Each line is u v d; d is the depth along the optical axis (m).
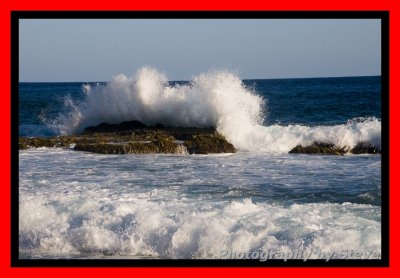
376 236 15.34
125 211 18.25
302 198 20.38
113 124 38.81
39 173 25.55
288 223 16.67
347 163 27.83
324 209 18.27
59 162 28.52
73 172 25.77
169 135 34.19
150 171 25.91
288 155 31.00
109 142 33.25
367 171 25.52
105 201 19.56
